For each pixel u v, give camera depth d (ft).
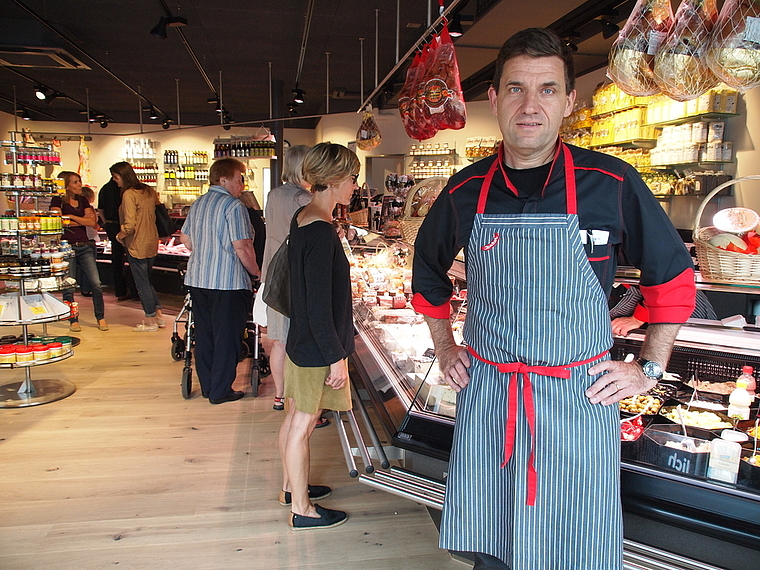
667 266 4.59
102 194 28.53
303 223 8.23
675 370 8.41
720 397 7.59
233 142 35.63
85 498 9.82
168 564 8.07
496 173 4.94
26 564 8.00
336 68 33.24
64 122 46.73
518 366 4.86
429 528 9.16
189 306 15.11
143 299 22.61
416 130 13.53
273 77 35.83
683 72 7.13
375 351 11.10
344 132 40.06
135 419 13.47
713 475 5.91
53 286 15.88
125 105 45.32
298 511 8.96
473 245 4.97
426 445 7.53
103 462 11.21
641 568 5.55
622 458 6.27
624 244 4.74
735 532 5.45
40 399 14.51
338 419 9.32
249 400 14.92
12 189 17.02
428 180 12.56
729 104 17.01
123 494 9.98
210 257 14.11
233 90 40.06
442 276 5.70
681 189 18.21
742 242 6.96
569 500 4.81
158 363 18.16
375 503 9.89
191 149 48.11
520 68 4.49
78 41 27.84
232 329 14.48
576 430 4.74
